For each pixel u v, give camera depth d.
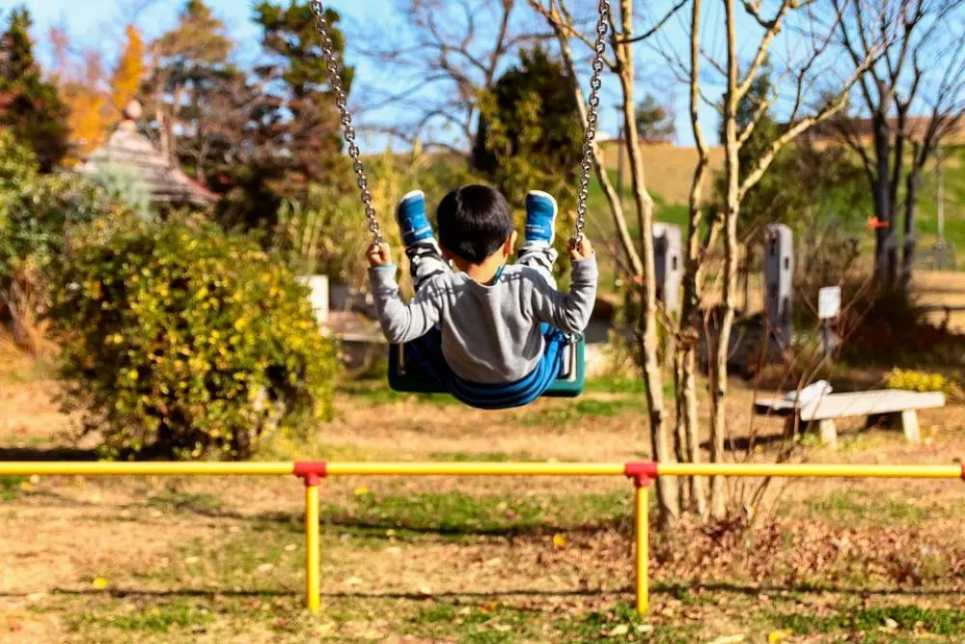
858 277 21.38
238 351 9.45
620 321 19.39
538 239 3.93
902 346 19.14
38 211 18.39
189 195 27.25
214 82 39.47
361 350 18.09
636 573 5.82
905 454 11.12
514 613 5.96
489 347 3.71
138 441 9.68
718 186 21.16
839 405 11.70
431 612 5.96
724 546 6.74
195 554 7.33
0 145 18.81
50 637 5.50
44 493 9.27
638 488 5.65
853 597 6.12
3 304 18.70
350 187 33.03
